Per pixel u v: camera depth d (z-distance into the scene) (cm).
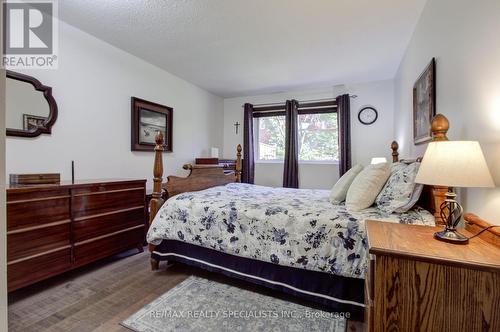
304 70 364
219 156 499
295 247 171
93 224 225
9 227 171
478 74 131
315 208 189
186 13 229
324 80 406
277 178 473
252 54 314
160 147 237
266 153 488
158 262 231
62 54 244
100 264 242
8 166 208
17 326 151
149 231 226
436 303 90
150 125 341
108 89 288
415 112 248
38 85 225
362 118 412
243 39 276
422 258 91
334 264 159
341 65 346
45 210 191
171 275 221
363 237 154
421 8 220
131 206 262
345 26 249
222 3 214
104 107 284
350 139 409
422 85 222
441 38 181
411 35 265
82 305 173
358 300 157
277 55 316
